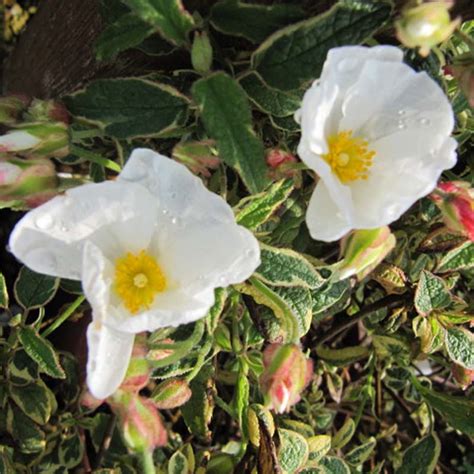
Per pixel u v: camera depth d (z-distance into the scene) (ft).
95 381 0.31
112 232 0.33
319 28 0.32
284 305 0.38
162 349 0.37
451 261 0.45
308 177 0.43
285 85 0.34
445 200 0.36
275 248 0.39
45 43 0.52
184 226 0.33
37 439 0.47
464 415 0.50
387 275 0.46
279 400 0.35
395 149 0.33
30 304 0.45
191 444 0.53
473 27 0.42
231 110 0.32
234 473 0.45
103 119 0.36
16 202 0.35
